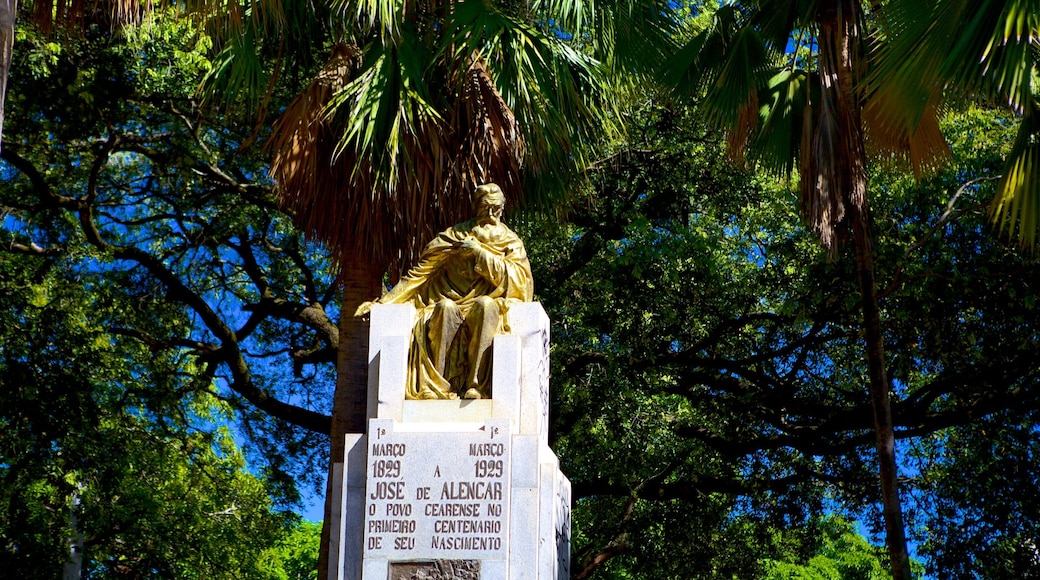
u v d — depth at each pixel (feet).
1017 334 56.39
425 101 40.55
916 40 33.94
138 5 41.04
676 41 45.88
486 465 32.40
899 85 33.73
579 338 56.65
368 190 40.14
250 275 63.41
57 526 57.41
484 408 33.30
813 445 58.95
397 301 34.99
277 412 59.21
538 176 43.75
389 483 32.50
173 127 60.44
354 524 32.89
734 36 44.83
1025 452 57.52
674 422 58.90
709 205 60.80
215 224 62.39
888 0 36.83
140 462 58.95
